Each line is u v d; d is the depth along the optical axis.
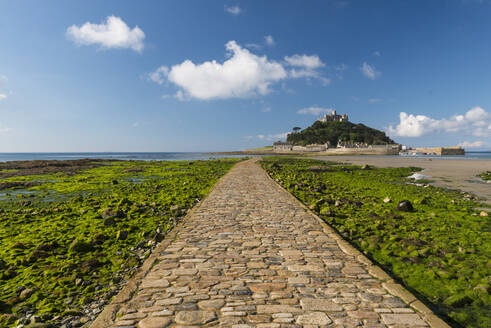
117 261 6.48
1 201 14.59
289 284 4.80
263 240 7.12
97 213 11.16
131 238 8.17
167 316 3.87
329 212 10.60
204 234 7.61
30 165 44.78
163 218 10.35
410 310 4.07
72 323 4.16
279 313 3.93
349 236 8.12
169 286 4.72
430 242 7.66
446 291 5.04
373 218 10.38
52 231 8.80
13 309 4.57
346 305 4.16
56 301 4.86
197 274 5.17
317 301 4.26
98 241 7.78
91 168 41.09
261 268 5.44
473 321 4.19
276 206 11.39
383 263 6.26
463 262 6.20
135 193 16.72
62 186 20.52
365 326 3.66
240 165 42.94
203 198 13.45
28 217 10.73
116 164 51.81
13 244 7.53
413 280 5.46
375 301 4.29
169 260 5.83
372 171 34.91
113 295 5.00
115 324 3.71
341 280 4.97
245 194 14.49
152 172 33.44
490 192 17.55
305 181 21.47
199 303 4.19
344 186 20.02
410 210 11.62
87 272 5.95
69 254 6.94
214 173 30.62
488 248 7.16
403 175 29.77
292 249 6.48
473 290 4.98
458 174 30.86
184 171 34.38
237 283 4.82
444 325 3.71
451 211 11.53
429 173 32.22
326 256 6.07
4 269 6.07
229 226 8.41
